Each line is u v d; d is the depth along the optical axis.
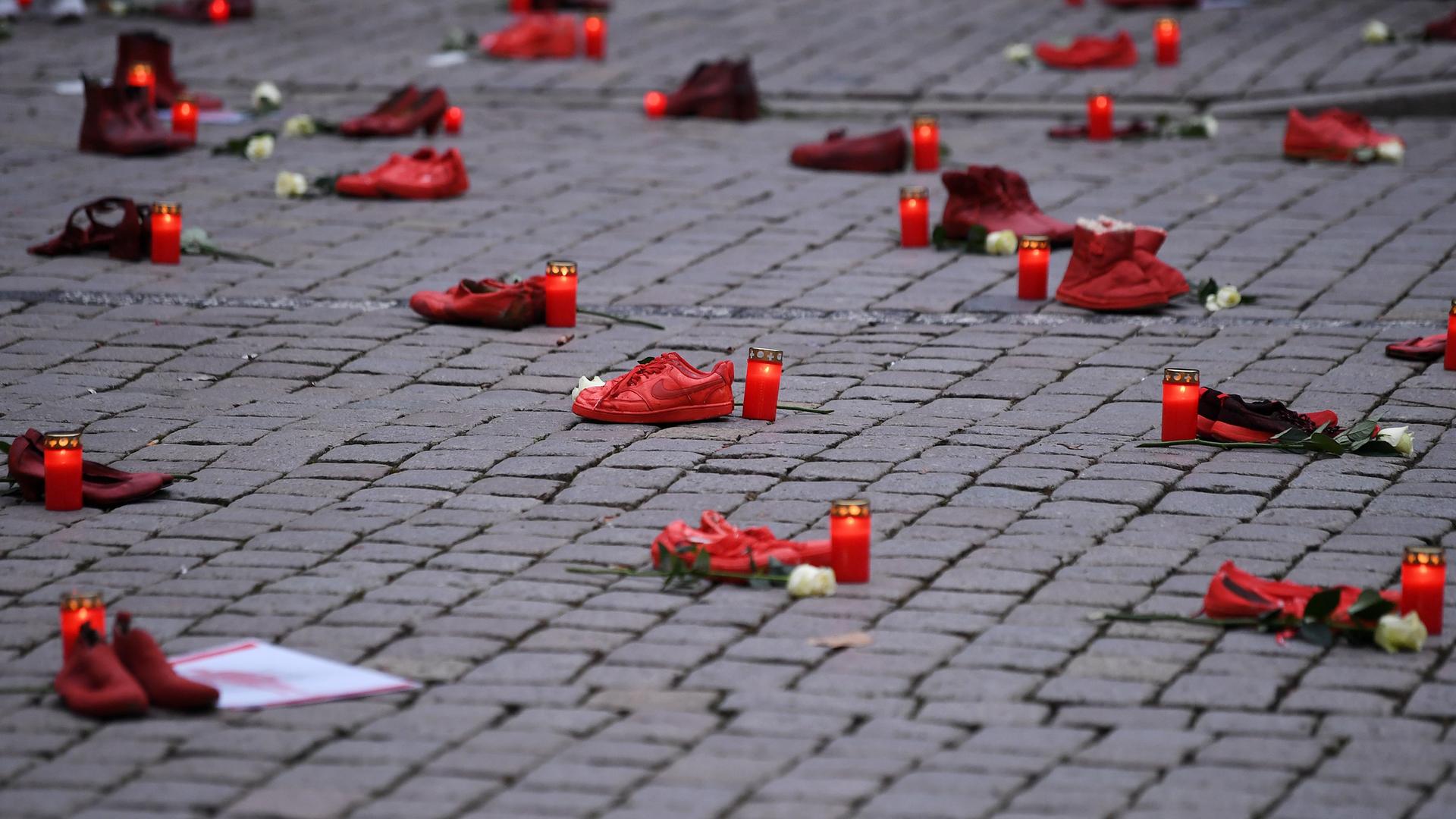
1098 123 27.16
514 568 12.28
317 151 26.47
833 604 11.68
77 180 24.44
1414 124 28.06
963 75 31.17
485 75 31.86
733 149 27.02
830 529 12.78
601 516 13.24
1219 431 14.87
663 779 9.37
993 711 10.17
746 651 10.98
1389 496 13.62
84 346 17.61
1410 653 10.95
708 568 11.99
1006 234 21.22
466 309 18.31
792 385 16.52
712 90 29.05
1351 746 9.73
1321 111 28.52
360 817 8.96
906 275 20.47
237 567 12.30
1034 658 10.84
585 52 33.72
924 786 9.29
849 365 17.17
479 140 27.52
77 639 10.52
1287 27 33.62
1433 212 22.69
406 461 14.45
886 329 18.39
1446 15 33.06
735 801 9.12
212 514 13.33
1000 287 20.00
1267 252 21.08
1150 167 25.52
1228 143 27.05
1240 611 11.27
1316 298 19.28
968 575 12.12
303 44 34.62
